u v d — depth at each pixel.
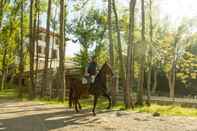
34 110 22.98
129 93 26.09
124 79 28.98
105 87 21.08
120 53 29.16
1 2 47.97
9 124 16.00
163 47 54.94
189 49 61.34
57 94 37.38
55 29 49.84
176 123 17.02
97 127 15.27
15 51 60.78
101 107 26.28
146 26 42.09
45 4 45.75
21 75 42.59
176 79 70.50
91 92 20.91
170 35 55.44
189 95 65.88
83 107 26.02
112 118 18.69
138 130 14.55
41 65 72.44
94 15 56.22
